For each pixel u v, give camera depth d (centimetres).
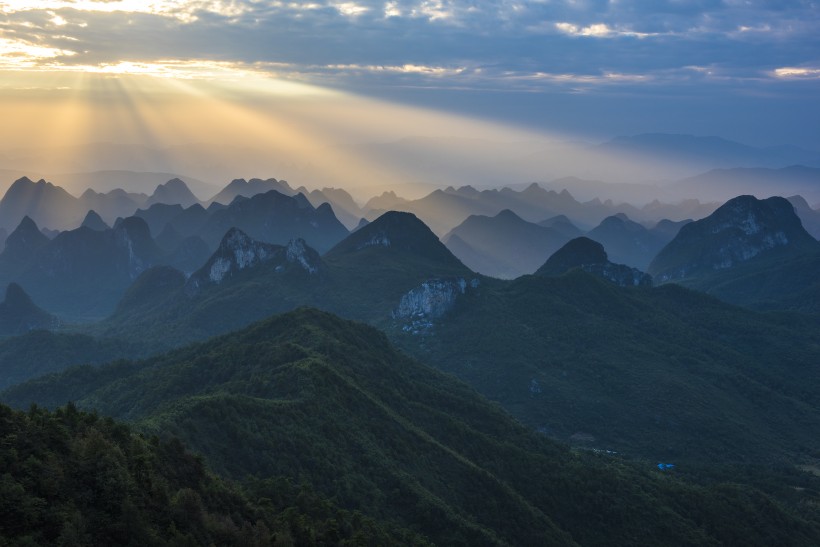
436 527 12900
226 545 8494
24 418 8212
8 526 6731
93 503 7569
